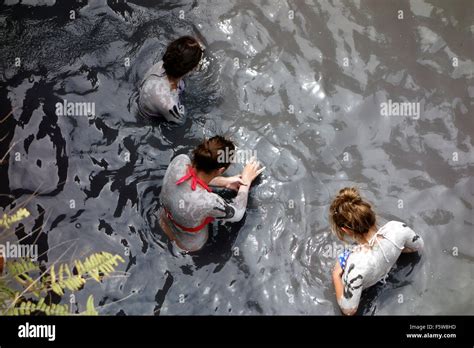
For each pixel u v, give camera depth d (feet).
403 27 20.21
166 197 16.47
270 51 19.85
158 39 19.97
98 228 17.47
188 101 19.03
